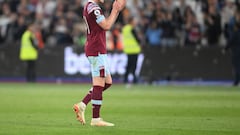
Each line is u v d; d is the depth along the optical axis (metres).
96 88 30.22
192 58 72.06
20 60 76.56
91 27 30.09
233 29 68.94
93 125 30.44
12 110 39.12
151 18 75.44
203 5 75.75
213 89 62.56
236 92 57.72
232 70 71.00
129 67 67.75
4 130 28.62
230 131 28.66
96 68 30.11
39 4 83.12
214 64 71.62
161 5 76.12
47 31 80.00
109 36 74.38
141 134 27.31
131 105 43.09
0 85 68.94
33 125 30.73
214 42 74.19
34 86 67.12
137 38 66.69
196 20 74.12
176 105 43.09
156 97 50.88
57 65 75.44
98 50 30.03
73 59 75.00
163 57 72.75
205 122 32.50
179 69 72.44
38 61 76.00
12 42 76.81
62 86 67.25
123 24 74.19
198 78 72.00
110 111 38.75
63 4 80.69
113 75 73.81
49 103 44.53
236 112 38.06
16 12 82.25
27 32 73.25
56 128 29.42
